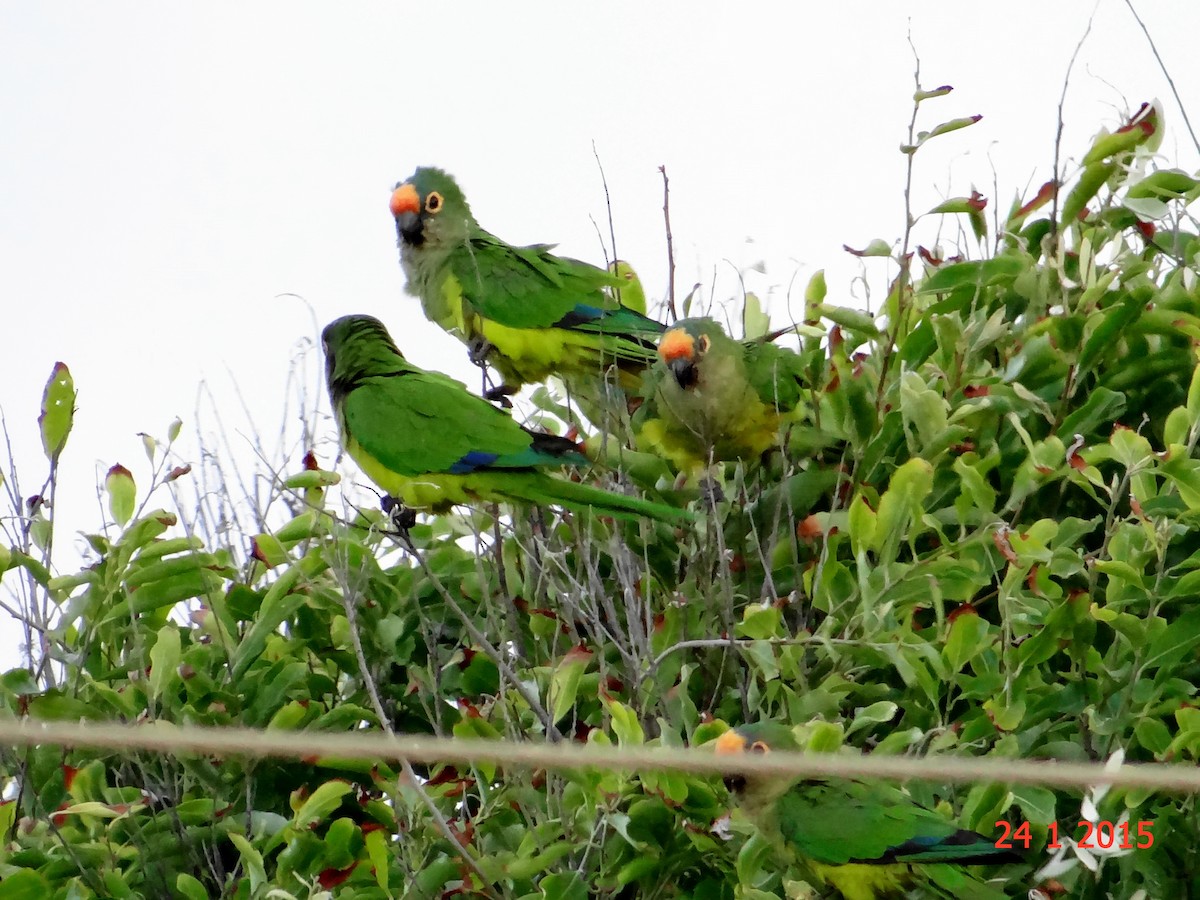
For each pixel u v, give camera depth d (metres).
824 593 9.71
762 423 11.76
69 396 10.45
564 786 9.34
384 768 9.88
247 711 10.34
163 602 10.73
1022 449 10.63
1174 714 9.09
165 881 9.76
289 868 9.14
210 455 10.66
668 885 9.16
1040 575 9.29
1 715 9.80
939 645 9.42
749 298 12.69
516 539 10.91
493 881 8.81
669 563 11.10
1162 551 9.15
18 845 9.75
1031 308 11.18
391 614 11.02
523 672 9.76
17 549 10.20
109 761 10.77
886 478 10.91
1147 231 11.35
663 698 9.34
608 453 11.35
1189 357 10.82
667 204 11.66
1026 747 9.30
